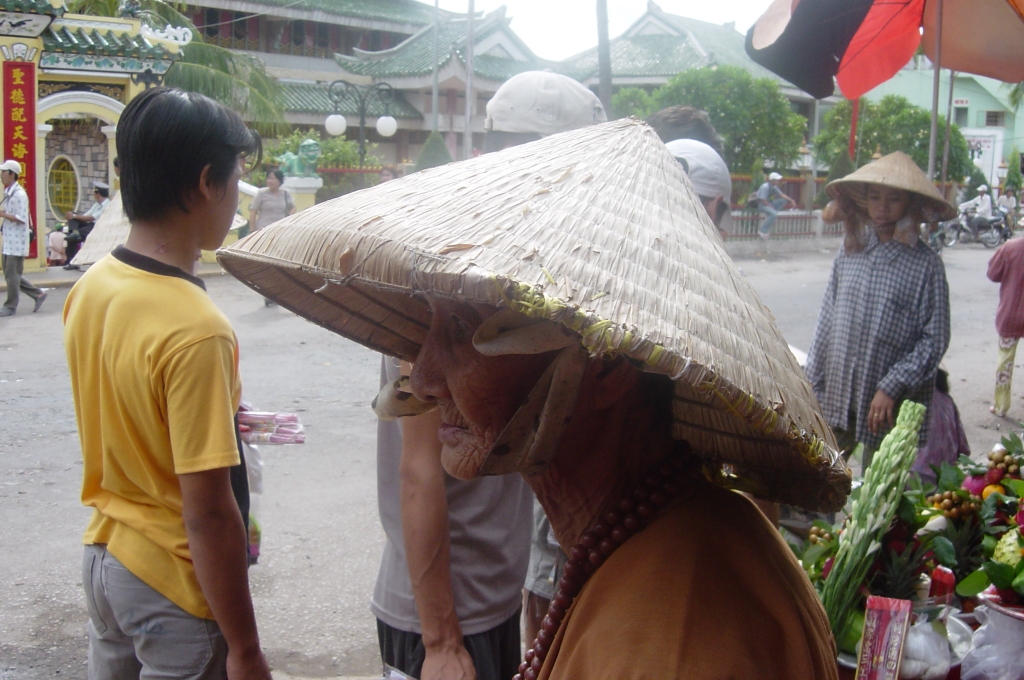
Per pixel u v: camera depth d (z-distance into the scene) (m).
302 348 8.59
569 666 0.94
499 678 2.07
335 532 4.39
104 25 13.62
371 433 6.02
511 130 2.51
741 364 0.85
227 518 1.75
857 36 3.78
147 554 1.82
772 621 0.92
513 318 0.91
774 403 0.87
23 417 6.20
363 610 3.67
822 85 3.54
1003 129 30.23
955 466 2.51
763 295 12.88
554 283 0.76
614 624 0.91
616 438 1.04
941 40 3.77
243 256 0.91
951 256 19.12
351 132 30.28
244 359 8.14
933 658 1.83
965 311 11.80
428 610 1.79
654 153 1.03
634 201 0.93
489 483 1.98
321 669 3.25
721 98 19.44
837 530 2.24
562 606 1.03
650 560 0.94
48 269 13.02
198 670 1.86
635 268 0.83
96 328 1.78
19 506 4.64
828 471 0.95
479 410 1.00
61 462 5.32
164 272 1.75
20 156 12.38
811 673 0.91
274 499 4.80
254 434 2.94
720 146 3.25
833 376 3.70
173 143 1.72
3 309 9.98
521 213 0.84
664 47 30.72
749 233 18.72
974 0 3.51
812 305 12.02
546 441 0.97
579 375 0.94
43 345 8.48
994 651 1.92
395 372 1.85
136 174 1.74
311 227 0.87
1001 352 6.75
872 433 3.60
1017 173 25.36
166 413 1.73
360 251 0.80
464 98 30.59
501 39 30.69
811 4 3.17
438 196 0.89
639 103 20.34
